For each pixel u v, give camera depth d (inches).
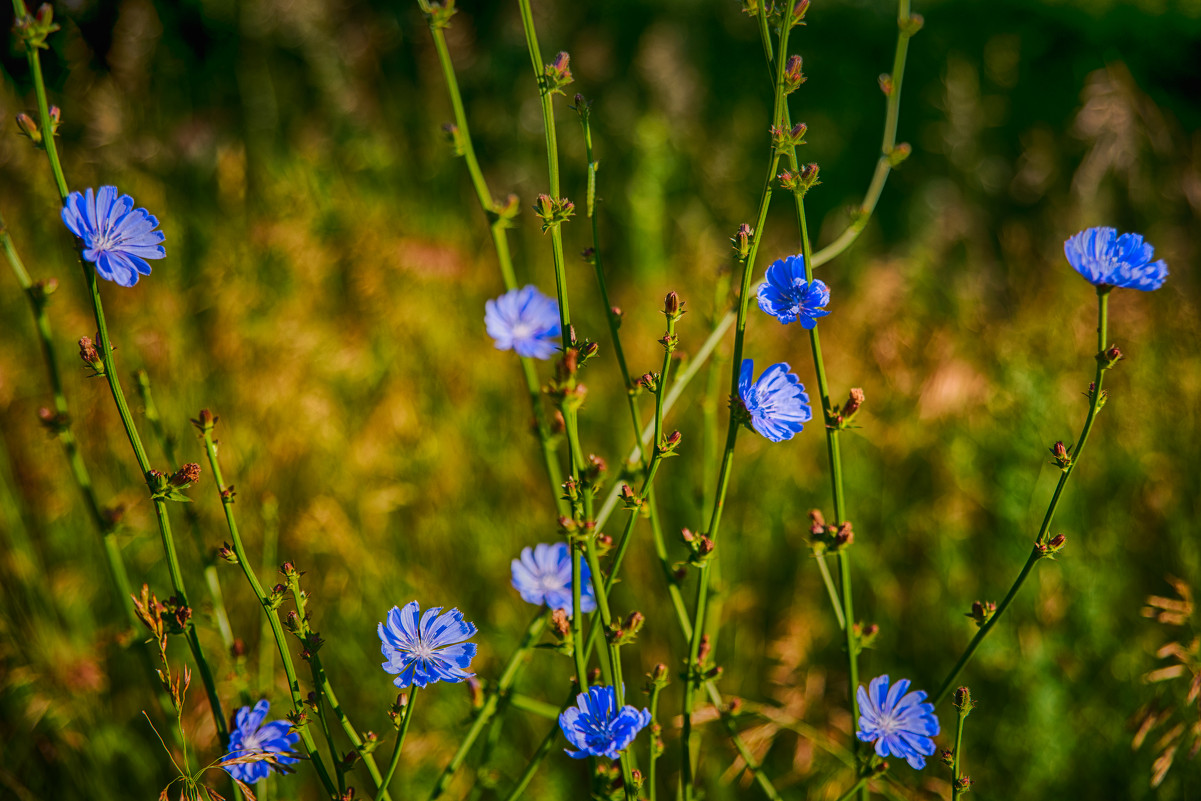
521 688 92.8
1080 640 97.0
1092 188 163.9
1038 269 154.0
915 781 88.1
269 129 185.3
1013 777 89.2
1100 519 107.3
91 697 83.7
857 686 55.6
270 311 123.3
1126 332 127.6
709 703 81.1
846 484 117.7
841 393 127.0
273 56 196.5
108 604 96.0
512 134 195.3
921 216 189.6
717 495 51.8
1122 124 161.6
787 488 116.9
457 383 125.1
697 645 55.3
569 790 89.0
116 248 46.3
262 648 78.2
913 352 129.0
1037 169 190.5
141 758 84.0
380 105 199.0
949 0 227.9
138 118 169.6
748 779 78.7
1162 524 107.0
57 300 119.3
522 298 64.4
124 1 172.4
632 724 47.7
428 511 108.7
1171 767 86.5
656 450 50.6
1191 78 213.8
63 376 110.2
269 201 153.3
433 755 84.5
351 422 115.2
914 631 102.5
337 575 97.5
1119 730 90.0
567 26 217.6
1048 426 112.5
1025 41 221.1
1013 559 102.6
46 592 90.3
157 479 49.0
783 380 51.4
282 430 105.7
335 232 151.3
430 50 200.7
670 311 49.2
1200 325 127.2
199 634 88.4
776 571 110.6
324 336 121.8
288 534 98.7
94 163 147.8
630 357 133.0
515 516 111.5
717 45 229.5
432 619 47.3
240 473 100.3
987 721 93.6
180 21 192.5
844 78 226.4
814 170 47.7
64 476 98.7
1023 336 131.3
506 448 120.3
